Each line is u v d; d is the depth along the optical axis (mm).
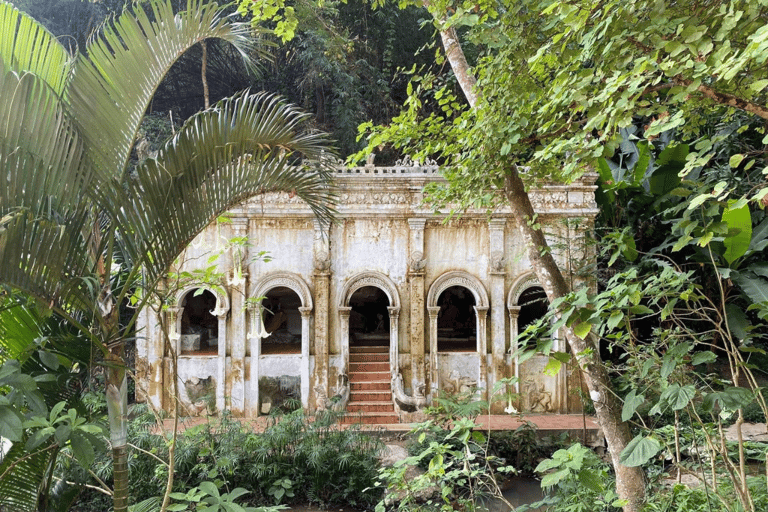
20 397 3887
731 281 11891
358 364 14539
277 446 10492
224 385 13508
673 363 3912
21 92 3727
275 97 5027
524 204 7113
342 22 19547
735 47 4465
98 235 4719
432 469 5043
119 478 4469
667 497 5730
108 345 4445
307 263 13891
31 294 3902
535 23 6191
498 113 6262
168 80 21672
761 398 4090
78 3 20281
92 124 4340
